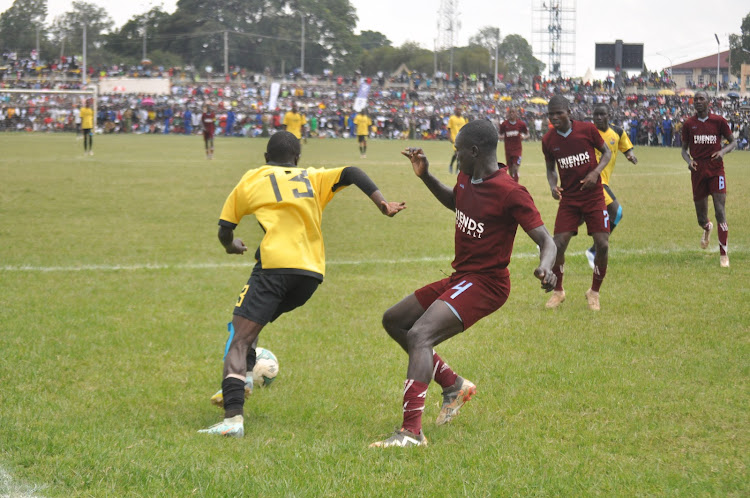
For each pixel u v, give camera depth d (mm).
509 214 7160
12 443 6422
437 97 118750
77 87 117500
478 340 10758
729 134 16188
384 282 14711
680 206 27078
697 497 5781
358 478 5910
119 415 7598
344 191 31484
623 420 7562
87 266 15891
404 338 7773
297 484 5734
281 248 7484
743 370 9180
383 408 8070
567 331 11211
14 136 75000
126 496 5484
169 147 59562
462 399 7637
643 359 9703
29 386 8438
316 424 7500
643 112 94125
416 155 7805
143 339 10539
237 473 5910
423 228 22094
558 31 154875
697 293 13500
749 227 22031
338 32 194750
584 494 5766
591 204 12711
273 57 185375
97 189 30219
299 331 11188
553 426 7414
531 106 108125
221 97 109188
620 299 13211
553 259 6723
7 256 16812
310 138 86438
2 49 193875
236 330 7430
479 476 6035
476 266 7387
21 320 11305
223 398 7195
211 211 24891
